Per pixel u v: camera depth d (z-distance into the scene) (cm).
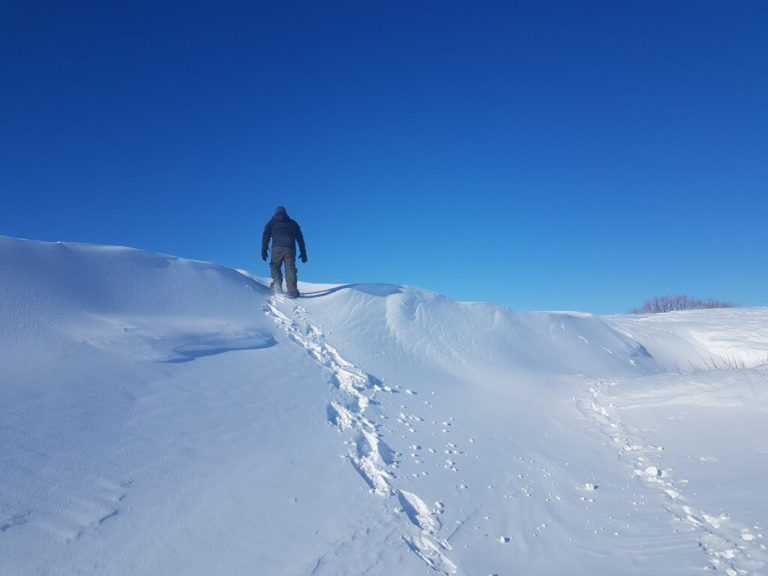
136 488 388
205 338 717
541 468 550
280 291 1092
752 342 1597
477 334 1123
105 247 888
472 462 553
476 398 819
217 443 481
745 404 623
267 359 734
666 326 1761
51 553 308
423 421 665
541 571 360
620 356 1359
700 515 414
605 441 627
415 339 1019
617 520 429
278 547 358
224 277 1016
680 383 759
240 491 416
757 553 344
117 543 329
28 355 528
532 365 1080
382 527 405
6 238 750
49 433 418
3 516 325
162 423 486
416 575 347
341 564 350
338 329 962
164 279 891
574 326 1403
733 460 503
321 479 463
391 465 520
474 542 399
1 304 606
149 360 602
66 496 359
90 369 538
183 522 363
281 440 519
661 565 350
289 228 1096
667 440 591
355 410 655
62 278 734
